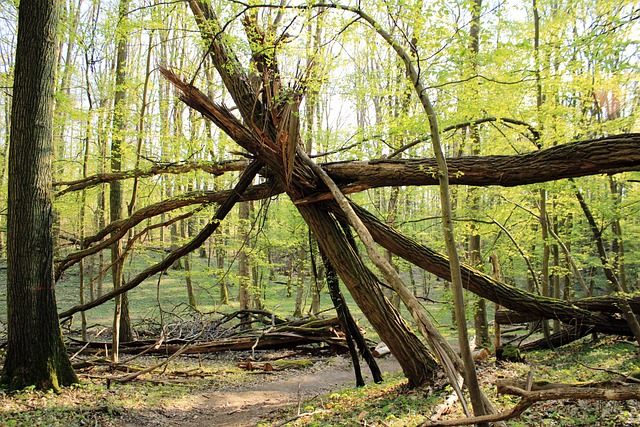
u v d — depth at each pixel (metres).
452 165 5.84
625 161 4.65
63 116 10.71
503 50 5.82
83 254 9.99
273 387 9.48
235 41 6.55
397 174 6.29
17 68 7.38
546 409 4.89
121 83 11.55
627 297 8.06
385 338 6.84
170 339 13.07
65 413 6.20
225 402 8.18
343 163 6.79
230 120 6.38
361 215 7.27
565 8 7.41
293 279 26.44
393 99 8.40
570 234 10.62
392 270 4.56
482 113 7.88
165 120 9.90
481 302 10.57
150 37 9.48
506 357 8.12
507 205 10.46
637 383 4.93
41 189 7.32
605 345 9.08
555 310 7.96
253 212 17.16
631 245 14.59
